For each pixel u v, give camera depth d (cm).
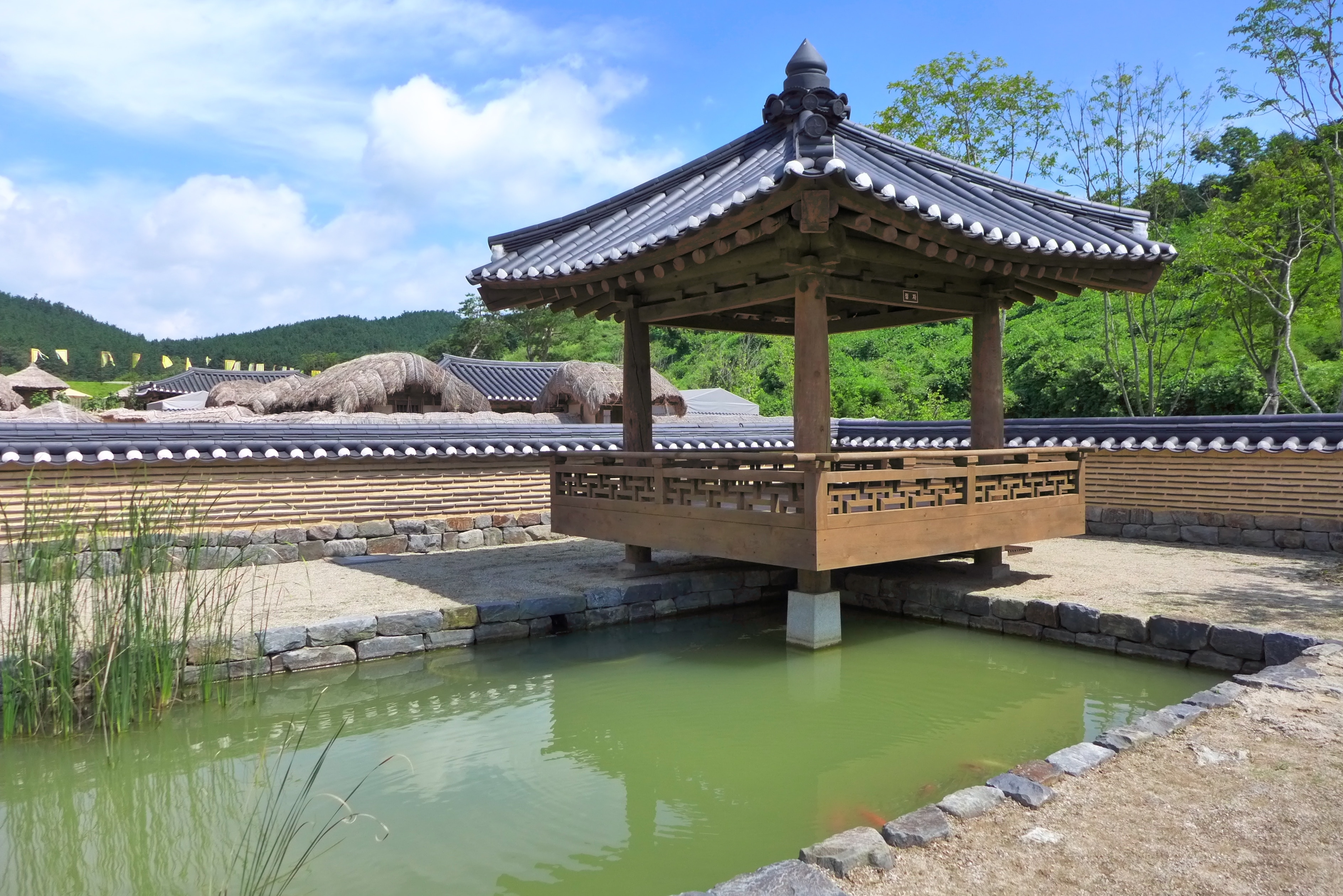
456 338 4616
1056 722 522
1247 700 429
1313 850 281
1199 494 977
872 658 648
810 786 436
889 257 659
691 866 354
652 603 770
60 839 393
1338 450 855
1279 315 1505
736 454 675
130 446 837
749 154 739
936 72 1794
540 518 1085
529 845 375
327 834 386
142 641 512
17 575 509
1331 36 1256
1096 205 734
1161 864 275
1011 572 815
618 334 4784
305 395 1667
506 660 651
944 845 290
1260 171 1441
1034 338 2398
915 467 659
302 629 606
